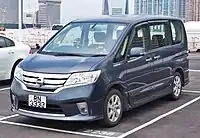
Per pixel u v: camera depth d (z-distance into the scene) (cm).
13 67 1081
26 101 630
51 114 613
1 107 806
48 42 758
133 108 746
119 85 667
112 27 722
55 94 605
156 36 798
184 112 774
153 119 717
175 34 885
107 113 642
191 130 643
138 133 625
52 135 611
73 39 738
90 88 610
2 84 1116
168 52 836
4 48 1063
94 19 768
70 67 618
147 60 746
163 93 823
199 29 2505
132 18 761
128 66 688
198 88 1062
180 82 906
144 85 739
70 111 604
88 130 639
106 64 642
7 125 669
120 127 660
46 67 627
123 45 689
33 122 686
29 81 631
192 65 1666
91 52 684
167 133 626
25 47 1129
